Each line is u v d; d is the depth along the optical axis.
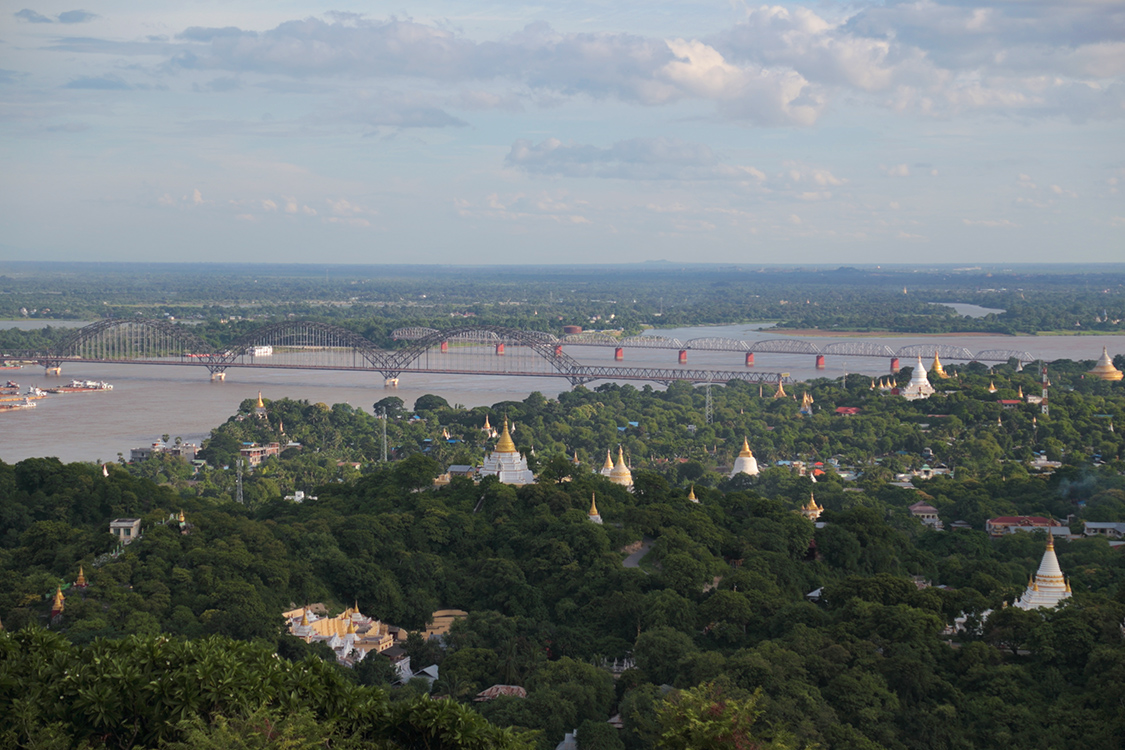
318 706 155.25
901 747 196.12
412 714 153.25
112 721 149.50
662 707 193.12
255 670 155.00
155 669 156.12
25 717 146.25
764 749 147.38
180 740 148.75
